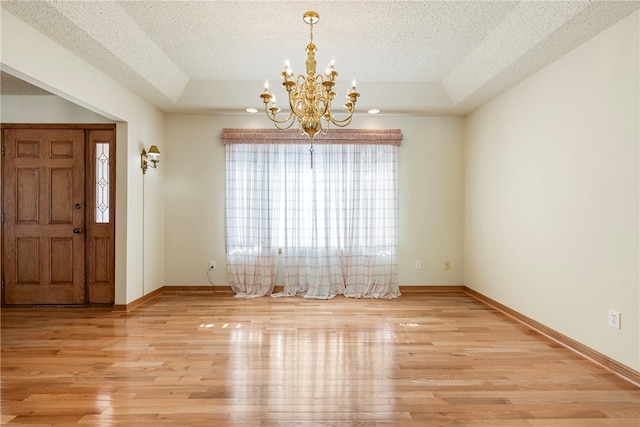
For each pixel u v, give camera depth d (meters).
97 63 3.44
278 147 5.08
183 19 3.06
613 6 2.40
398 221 5.20
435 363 2.79
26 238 4.35
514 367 2.72
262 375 2.58
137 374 2.59
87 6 2.67
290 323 3.78
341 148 5.08
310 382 2.48
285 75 2.85
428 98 4.70
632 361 2.50
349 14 2.96
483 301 4.68
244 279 5.08
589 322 2.89
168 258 5.15
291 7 2.86
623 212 2.56
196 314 4.09
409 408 2.17
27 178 4.34
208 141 5.17
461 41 3.44
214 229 5.16
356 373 2.62
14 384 2.44
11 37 2.59
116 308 4.17
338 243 5.07
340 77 4.38
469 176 5.08
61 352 2.99
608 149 2.69
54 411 2.12
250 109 4.92
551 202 3.35
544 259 3.45
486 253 4.59
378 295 4.95
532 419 2.06
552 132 3.33
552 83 3.34
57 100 4.33
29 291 4.35
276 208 5.08
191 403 2.21
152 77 3.92
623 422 2.03
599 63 2.78
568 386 2.43
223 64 4.03
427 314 4.12
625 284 2.55
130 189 4.22
